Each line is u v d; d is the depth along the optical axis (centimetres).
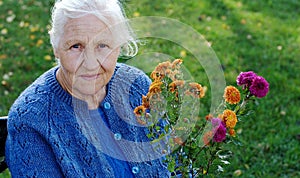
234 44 445
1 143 189
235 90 162
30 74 394
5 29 454
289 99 374
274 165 311
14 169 171
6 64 405
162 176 189
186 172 174
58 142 170
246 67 410
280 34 470
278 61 423
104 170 177
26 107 170
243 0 531
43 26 464
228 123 163
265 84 169
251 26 479
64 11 158
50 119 171
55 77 177
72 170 171
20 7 499
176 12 494
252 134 334
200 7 507
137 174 187
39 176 168
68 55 162
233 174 299
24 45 432
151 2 507
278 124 346
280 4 529
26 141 169
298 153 321
